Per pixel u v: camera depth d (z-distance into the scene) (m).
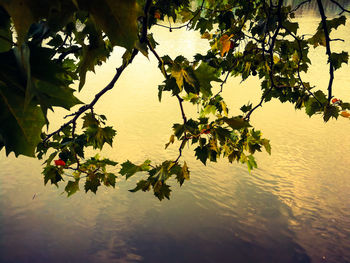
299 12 36.00
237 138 2.04
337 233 7.24
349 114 2.00
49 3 0.40
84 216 7.71
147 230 7.42
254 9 2.27
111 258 6.71
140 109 12.63
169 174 1.61
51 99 0.45
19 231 7.20
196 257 6.88
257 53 2.33
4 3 0.38
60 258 6.66
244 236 7.36
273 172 9.18
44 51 0.45
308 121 12.16
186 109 12.87
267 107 13.34
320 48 22.75
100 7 0.42
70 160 1.89
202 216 7.83
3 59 0.45
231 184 8.77
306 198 8.04
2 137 0.47
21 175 8.77
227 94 14.48
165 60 1.18
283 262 6.76
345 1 36.66
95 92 14.30
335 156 9.90
